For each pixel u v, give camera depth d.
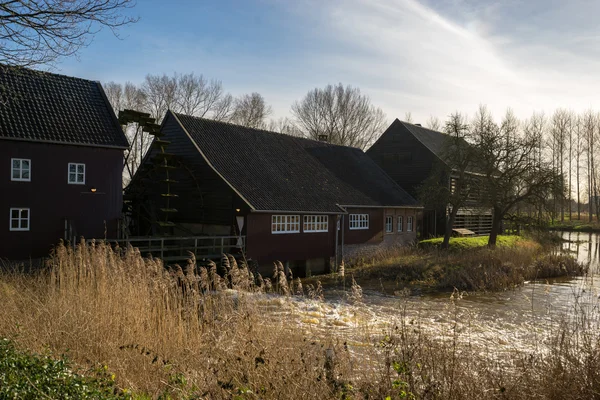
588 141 62.91
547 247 32.62
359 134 55.47
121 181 19.80
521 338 10.70
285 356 5.70
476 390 5.44
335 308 12.85
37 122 18.11
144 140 43.97
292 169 25.55
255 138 26.16
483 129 29.36
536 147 30.52
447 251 27.39
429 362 5.86
